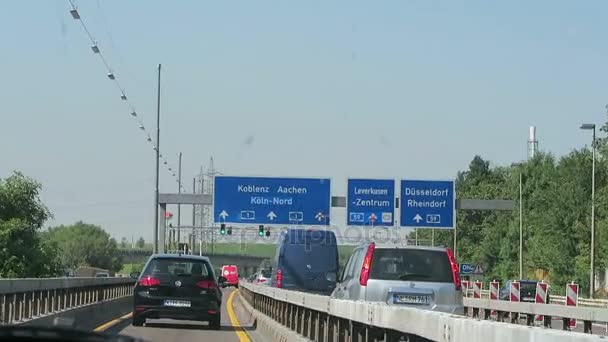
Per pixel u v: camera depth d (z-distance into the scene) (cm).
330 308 1582
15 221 6769
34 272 6762
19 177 7175
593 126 6128
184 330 2766
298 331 2098
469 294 5719
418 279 1795
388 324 1091
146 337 2431
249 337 2567
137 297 2712
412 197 5044
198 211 10181
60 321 662
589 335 558
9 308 1934
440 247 1833
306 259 4647
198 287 2717
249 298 4272
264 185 5259
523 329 621
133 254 17288
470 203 5366
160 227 5722
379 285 1789
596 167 9050
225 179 5269
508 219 12500
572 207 8906
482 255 12712
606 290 8100
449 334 804
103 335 603
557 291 8612
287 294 2283
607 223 7731
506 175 16038
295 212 5250
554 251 8969
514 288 4319
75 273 11456
